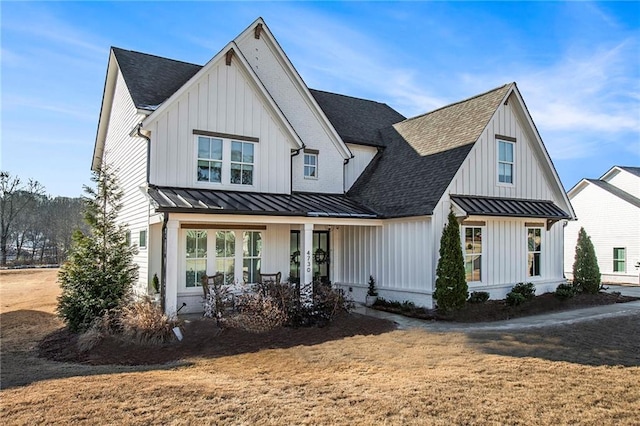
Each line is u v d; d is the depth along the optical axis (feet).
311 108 58.23
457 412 18.56
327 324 37.93
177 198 39.50
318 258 57.47
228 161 47.29
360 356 28.55
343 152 60.03
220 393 21.18
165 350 30.78
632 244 95.45
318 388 21.91
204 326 36.14
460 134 52.70
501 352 28.71
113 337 33.45
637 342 31.30
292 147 52.37
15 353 32.42
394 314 45.55
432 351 29.35
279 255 50.57
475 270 48.96
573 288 55.42
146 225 44.68
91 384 22.91
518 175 54.90
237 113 48.08
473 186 49.55
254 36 55.67
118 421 17.87
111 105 63.93
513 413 18.51
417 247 46.73
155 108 43.60
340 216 46.47
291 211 43.45
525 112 54.49
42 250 174.60
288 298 39.24
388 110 78.64
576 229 107.76
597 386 21.84
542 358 27.07
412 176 52.80
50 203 178.09
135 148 49.32
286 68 57.26
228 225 47.03
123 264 39.47
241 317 36.24
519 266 53.42
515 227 53.31
